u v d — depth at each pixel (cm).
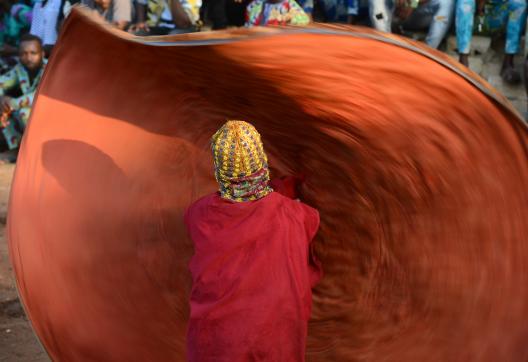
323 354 365
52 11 840
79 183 348
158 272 365
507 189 254
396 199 328
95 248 349
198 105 354
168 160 373
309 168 374
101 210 353
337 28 231
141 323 350
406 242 332
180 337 355
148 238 366
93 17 259
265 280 271
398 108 271
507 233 262
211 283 273
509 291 265
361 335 352
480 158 259
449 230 298
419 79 246
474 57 825
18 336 423
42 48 809
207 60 277
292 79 279
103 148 352
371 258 359
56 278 338
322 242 388
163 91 345
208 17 864
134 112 351
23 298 329
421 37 812
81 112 341
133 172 363
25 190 334
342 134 322
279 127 350
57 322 335
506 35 800
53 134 338
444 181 287
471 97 239
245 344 265
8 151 858
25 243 333
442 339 302
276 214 278
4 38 920
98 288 346
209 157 389
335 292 377
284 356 270
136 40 246
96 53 324
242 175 275
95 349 339
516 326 261
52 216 341
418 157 292
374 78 256
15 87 832
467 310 289
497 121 239
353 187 354
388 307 344
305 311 276
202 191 391
